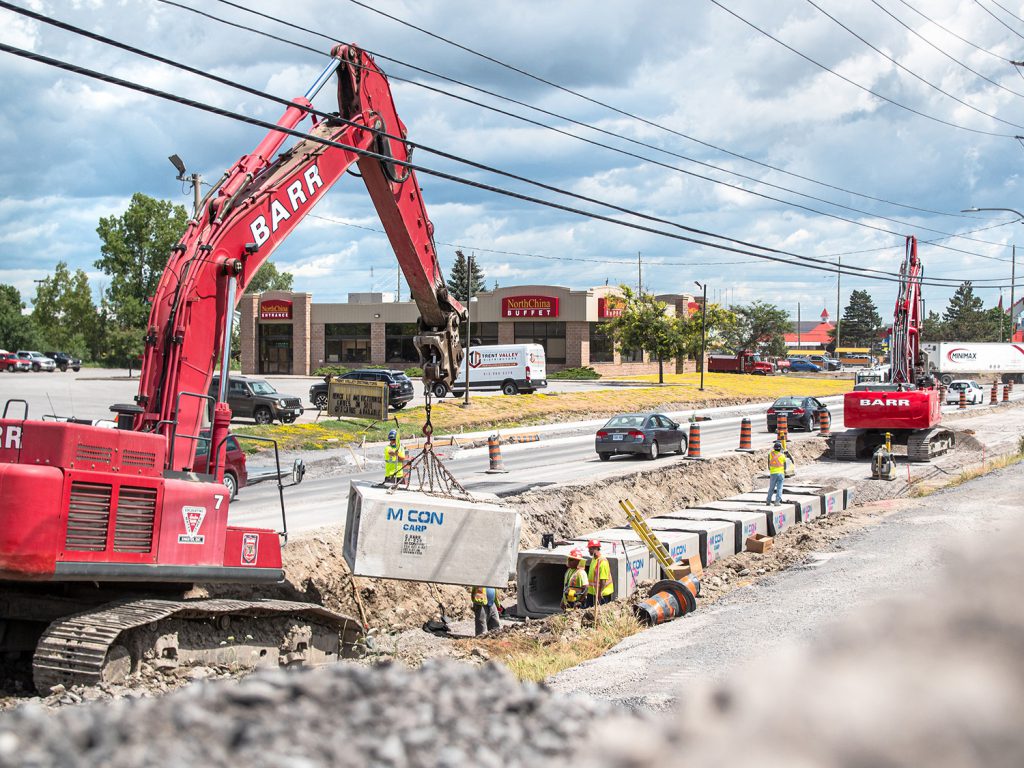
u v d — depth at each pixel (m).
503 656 14.14
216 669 11.77
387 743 3.87
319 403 49.25
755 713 2.80
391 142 15.49
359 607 16.64
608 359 89.75
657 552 18.06
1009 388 67.50
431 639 16.02
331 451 35.47
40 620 11.21
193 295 12.17
